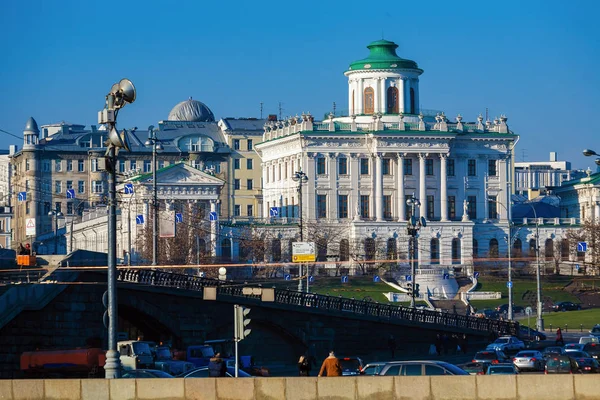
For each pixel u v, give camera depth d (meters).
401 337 187.00
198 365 135.62
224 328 167.62
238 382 80.75
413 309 190.25
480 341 198.62
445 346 189.38
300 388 80.00
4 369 145.88
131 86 88.50
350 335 180.75
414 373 95.94
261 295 155.88
